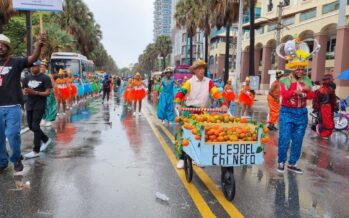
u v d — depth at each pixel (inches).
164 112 480.1
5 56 221.9
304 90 240.5
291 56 243.4
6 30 1163.9
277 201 191.0
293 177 237.8
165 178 224.8
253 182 224.1
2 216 163.8
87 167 246.2
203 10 1446.9
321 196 201.0
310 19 1249.4
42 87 273.0
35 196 189.0
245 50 1850.4
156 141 348.5
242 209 177.6
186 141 206.8
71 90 659.4
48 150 298.5
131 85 594.2
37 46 223.1
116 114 593.6
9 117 222.8
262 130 190.5
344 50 1021.8
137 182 215.5
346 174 249.9
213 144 185.0
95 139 352.5
